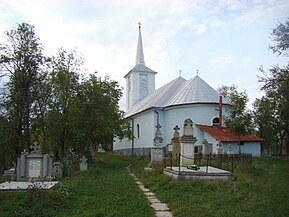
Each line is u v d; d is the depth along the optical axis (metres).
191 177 16.92
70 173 23.69
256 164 27.61
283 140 58.78
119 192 14.94
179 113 43.69
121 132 37.38
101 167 30.42
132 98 64.44
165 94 48.75
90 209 11.98
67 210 12.16
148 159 34.12
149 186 16.91
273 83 26.25
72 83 31.12
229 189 14.68
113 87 38.03
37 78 26.69
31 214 11.70
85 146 32.50
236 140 38.31
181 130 43.22
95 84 32.66
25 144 26.75
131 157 42.19
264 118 52.50
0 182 18.36
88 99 31.94
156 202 13.25
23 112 26.00
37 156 19.86
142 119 50.50
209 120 42.44
